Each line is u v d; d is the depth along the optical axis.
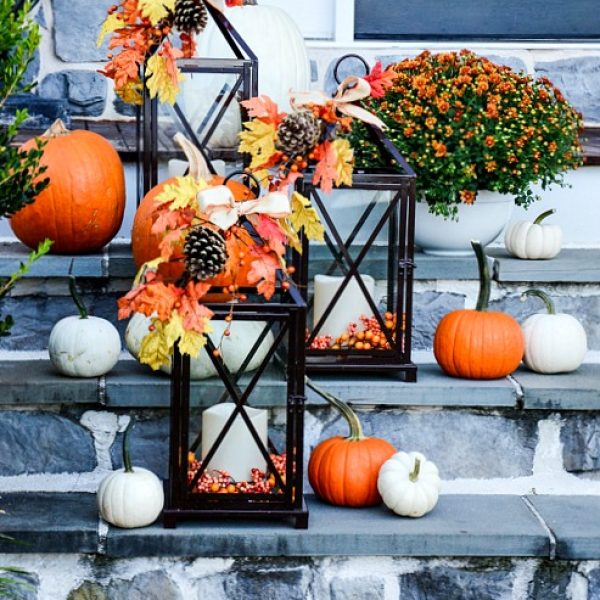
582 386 3.21
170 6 3.25
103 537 2.83
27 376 3.18
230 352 2.80
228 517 2.87
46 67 4.29
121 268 3.46
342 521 2.92
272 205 2.71
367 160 3.46
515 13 4.60
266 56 3.81
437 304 3.61
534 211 4.08
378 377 3.26
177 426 2.82
